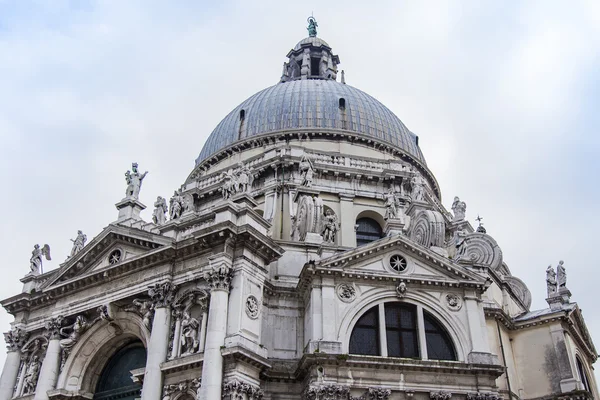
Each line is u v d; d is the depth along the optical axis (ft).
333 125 159.63
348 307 98.27
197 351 94.48
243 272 97.04
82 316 112.68
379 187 145.48
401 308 101.65
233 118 172.55
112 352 114.52
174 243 103.76
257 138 157.07
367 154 155.43
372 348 97.30
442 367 94.79
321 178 142.61
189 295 100.27
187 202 135.23
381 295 100.73
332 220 130.52
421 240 117.08
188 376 92.89
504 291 129.18
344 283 100.22
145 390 94.22
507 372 112.68
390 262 103.86
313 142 154.40
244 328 93.15
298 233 118.01
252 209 105.91
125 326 110.42
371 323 99.25
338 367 91.76
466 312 102.12
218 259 97.25
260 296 99.35
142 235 110.11
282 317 102.42
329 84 178.19
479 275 104.83
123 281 110.32
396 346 98.02
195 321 97.45
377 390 91.30
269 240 101.81
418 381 94.12
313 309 96.68
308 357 90.99
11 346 119.85
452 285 103.50
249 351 89.76
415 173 147.84
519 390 116.37
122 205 123.95
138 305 105.70
